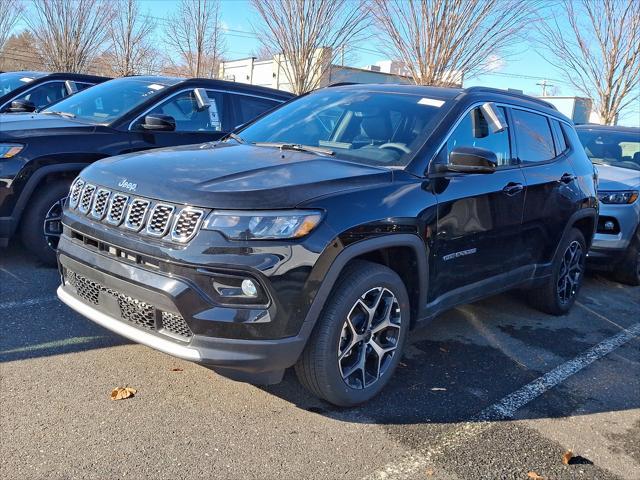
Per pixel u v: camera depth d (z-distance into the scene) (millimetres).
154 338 2955
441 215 3619
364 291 3209
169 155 3512
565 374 4160
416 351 4332
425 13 12094
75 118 5961
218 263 2768
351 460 2922
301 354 3115
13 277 5016
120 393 3299
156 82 6547
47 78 8906
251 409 3291
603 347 4750
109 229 3107
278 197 2893
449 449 3092
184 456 2828
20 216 5027
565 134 5367
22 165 4938
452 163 3611
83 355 3734
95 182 3322
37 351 3729
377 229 3178
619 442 3332
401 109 4094
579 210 5188
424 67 12320
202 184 2945
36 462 2686
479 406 3578
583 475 2986
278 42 16000
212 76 25016
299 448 2975
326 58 15906
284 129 4309
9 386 3297
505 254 4367
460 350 4426
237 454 2883
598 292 6480
